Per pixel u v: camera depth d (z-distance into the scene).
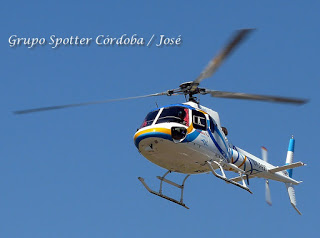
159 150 82.06
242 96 82.69
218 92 85.00
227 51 68.62
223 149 87.81
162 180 90.44
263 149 102.31
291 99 77.06
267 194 102.62
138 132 81.50
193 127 82.19
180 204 91.00
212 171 84.38
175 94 88.31
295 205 110.00
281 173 106.81
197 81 84.56
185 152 82.19
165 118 81.62
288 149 117.06
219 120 89.06
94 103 80.19
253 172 97.31
